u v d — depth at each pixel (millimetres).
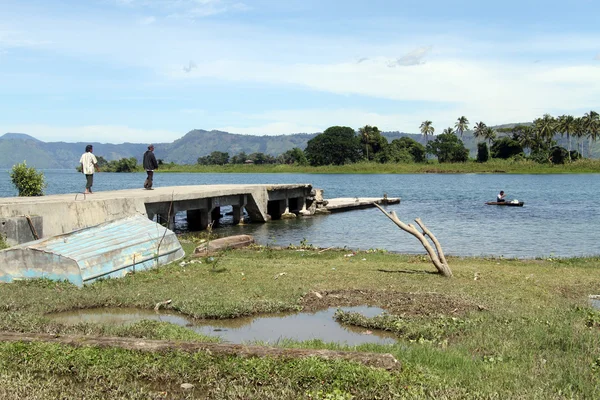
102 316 11234
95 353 7930
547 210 39219
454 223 31672
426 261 18250
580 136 128625
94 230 16125
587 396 6789
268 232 28250
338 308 11625
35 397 6703
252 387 7078
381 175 118750
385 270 16031
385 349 8641
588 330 9484
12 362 7703
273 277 14672
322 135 143375
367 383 7047
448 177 106000
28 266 13844
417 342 9375
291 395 6832
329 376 7219
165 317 11258
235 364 7559
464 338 9438
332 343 9031
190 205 27297
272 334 10148
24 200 19719
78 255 13742
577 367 7613
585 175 106688
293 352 7812
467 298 12312
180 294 12477
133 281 14055
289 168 137375
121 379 7297
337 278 14602
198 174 135750
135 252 15430
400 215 36125
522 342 8969
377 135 144000
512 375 7492
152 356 7902
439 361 8070
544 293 13117
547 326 9898
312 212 37094
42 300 11898
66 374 7578
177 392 7090
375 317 10820
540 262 18547
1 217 16562
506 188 67812
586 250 22578
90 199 20578
